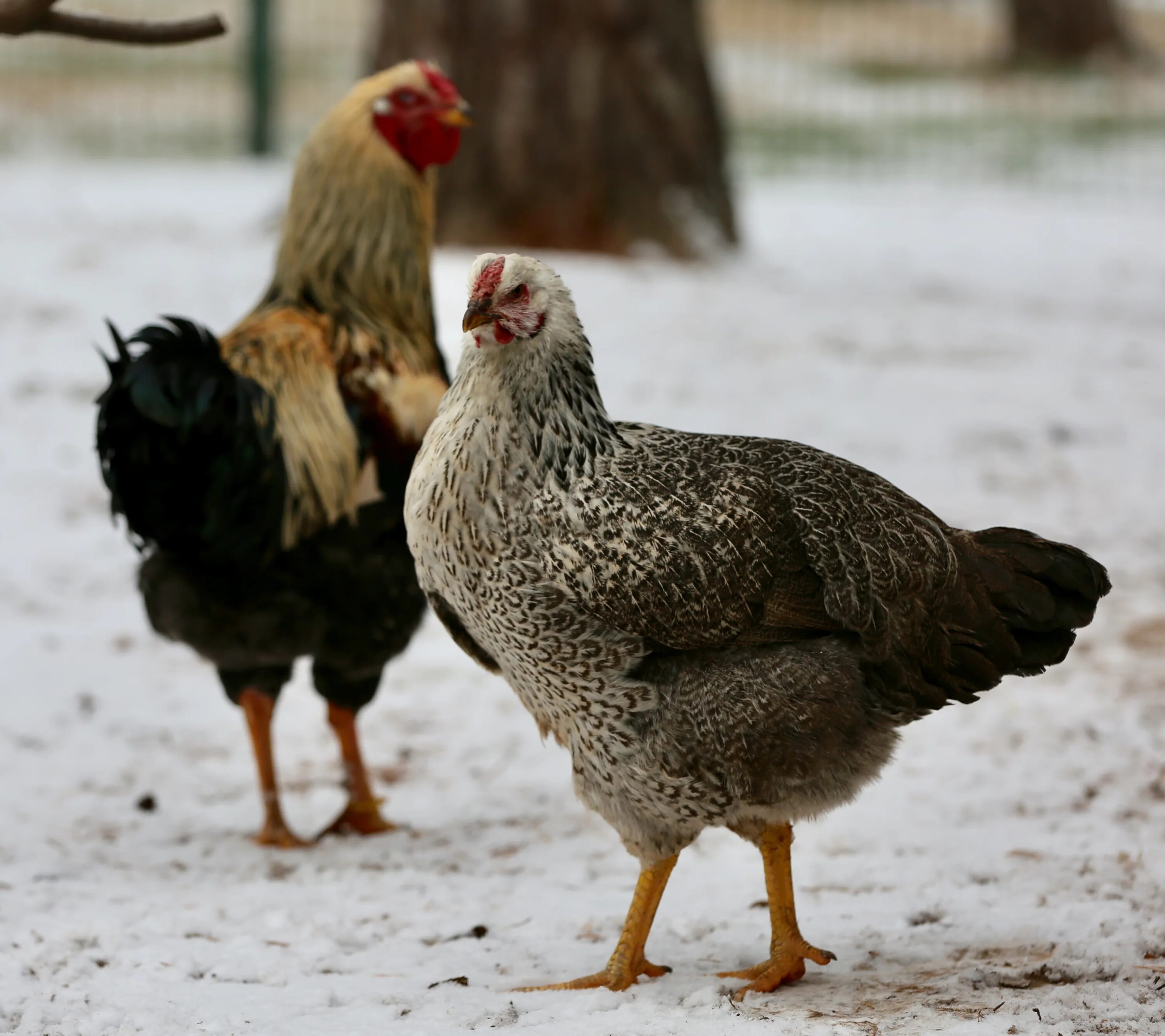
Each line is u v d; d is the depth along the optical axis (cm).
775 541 737
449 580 763
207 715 1241
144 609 1098
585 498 734
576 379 749
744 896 910
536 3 2528
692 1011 720
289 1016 722
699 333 2142
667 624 730
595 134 2552
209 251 2369
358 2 6231
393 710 1260
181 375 912
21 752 1157
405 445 1012
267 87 3631
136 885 932
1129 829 981
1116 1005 711
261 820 1072
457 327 1906
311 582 987
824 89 5191
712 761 733
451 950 829
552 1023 707
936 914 857
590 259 2550
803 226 3184
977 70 5606
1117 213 3462
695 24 2638
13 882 922
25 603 1404
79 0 4884
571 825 1051
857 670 740
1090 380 2094
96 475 1659
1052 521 1599
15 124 3981
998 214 3391
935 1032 676
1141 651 1318
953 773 1098
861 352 2150
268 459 949
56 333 1962
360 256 1053
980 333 2309
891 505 766
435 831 1048
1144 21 6862
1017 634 766
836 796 747
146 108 4331
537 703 782
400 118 1062
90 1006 737
